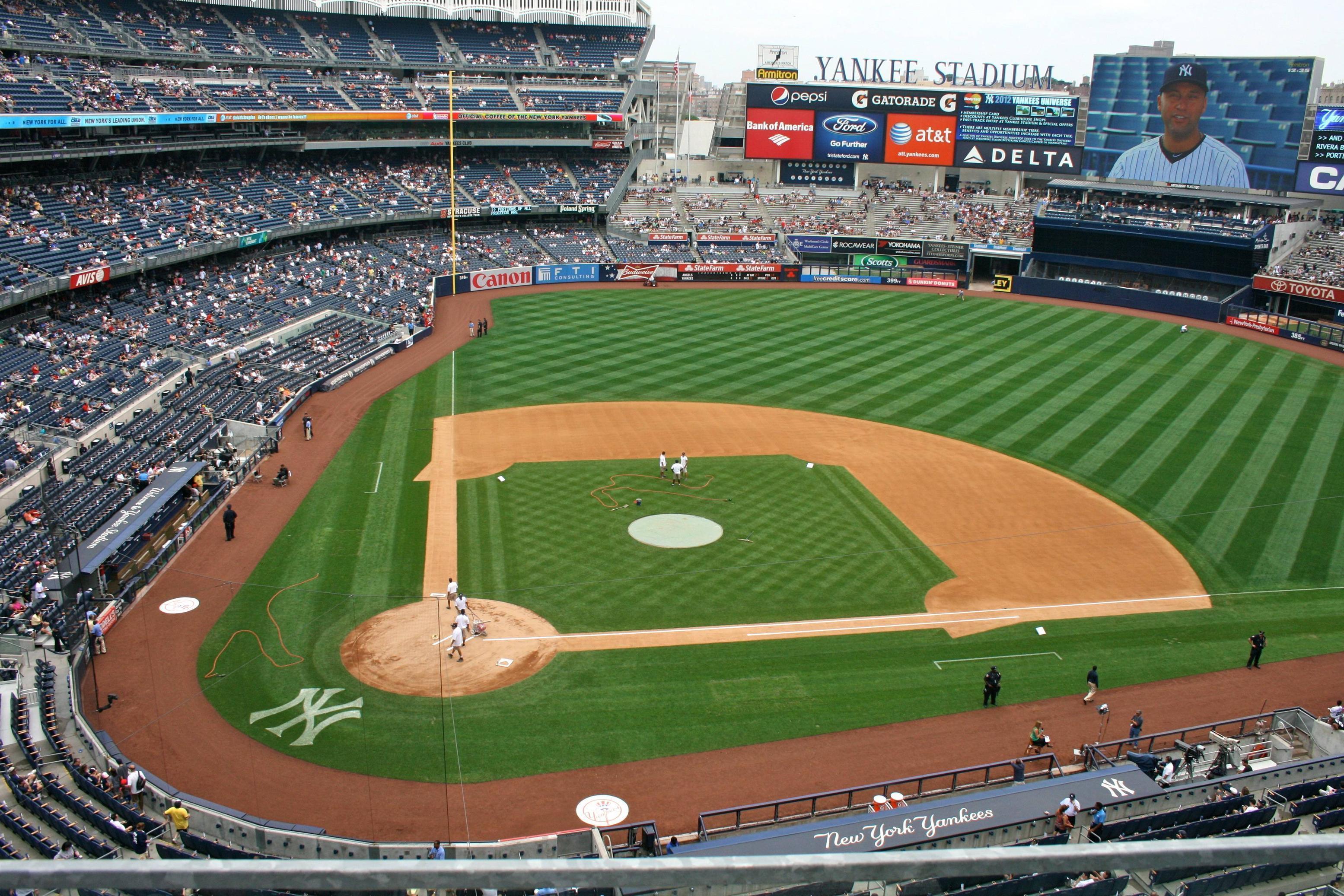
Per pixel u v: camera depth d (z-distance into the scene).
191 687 31.14
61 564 35.06
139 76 81.19
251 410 55.34
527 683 31.77
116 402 50.53
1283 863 4.04
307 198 88.50
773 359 71.44
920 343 76.88
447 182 102.31
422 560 39.94
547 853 23.53
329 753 28.19
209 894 10.83
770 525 43.69
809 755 28.59
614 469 50.06
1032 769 28.17
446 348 73.62
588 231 108.38
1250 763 28.05
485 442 53.97
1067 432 56.41
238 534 42.25
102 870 3.71
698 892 12.16
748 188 117.56
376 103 96.69
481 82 109.69
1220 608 37.62
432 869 3.80
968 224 108.62
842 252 105.06
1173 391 64.62
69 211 66.62
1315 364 72.25
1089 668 33.53
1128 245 95.31
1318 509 46.47
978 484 48.84
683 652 33.78
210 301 69.19
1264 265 89.44
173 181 79.56
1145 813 24.64
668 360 70.75
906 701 31.38
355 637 34.22
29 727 28.03
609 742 28.95
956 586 38.72
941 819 23.27
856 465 51.06
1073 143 103.88
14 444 43.69
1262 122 90.56
